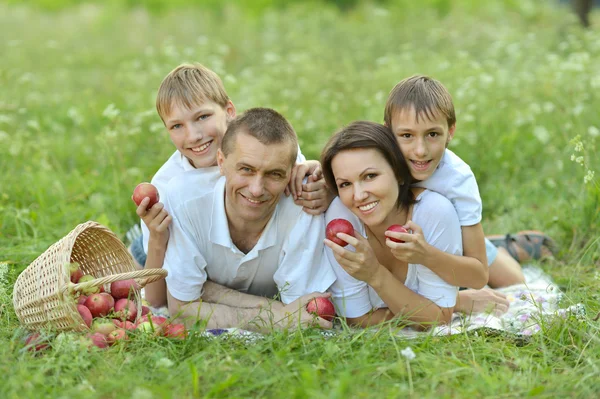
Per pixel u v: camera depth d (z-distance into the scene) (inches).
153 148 339.9
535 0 871.7
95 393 159.6
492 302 225.1
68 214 286.7
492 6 825.5
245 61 585.6
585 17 653.9
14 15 883.4
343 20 794.2
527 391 163.3
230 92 373.7
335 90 428.8
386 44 602.2
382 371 168.2
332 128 362.9
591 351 181.6
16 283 203.2
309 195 205.5
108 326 190.1
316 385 161.0
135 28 765.3
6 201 298.2
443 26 663.8
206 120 222.5
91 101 426.9
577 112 320.5
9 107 391.9
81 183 314.7
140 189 203.5
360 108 384.8
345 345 183.2
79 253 219.9
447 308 208.4
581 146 236.5
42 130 387.5
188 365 169.6
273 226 207.0
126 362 175.5
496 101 371.6
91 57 617.6
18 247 254.7
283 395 159.8
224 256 211.6
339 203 207.6
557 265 261.4
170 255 209.2
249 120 191.2
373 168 191.3
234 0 944.9
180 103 220.1
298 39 621.6
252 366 174.6
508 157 333.4
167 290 215.8
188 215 206.4
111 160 302.4
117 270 216.4
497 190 308.5
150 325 191.3
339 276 211.6
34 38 699.4
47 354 180.5
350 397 158.2
